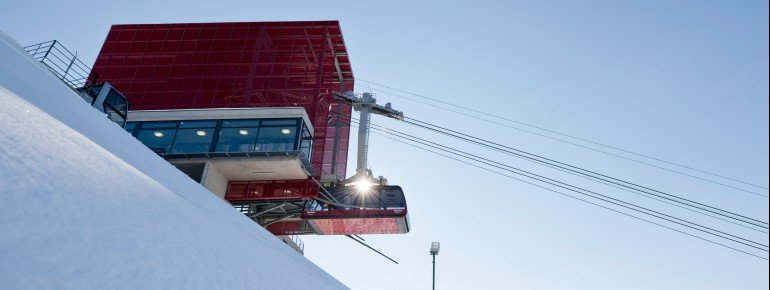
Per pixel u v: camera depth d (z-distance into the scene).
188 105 49.16
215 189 39.25
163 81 51.31
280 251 6.86
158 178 5.24
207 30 55.59
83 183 2.45
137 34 55.75
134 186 3.27
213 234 3.50
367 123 44.12
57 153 2.72
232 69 51.66
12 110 3.24
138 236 2.27
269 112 41.53
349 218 42.53
